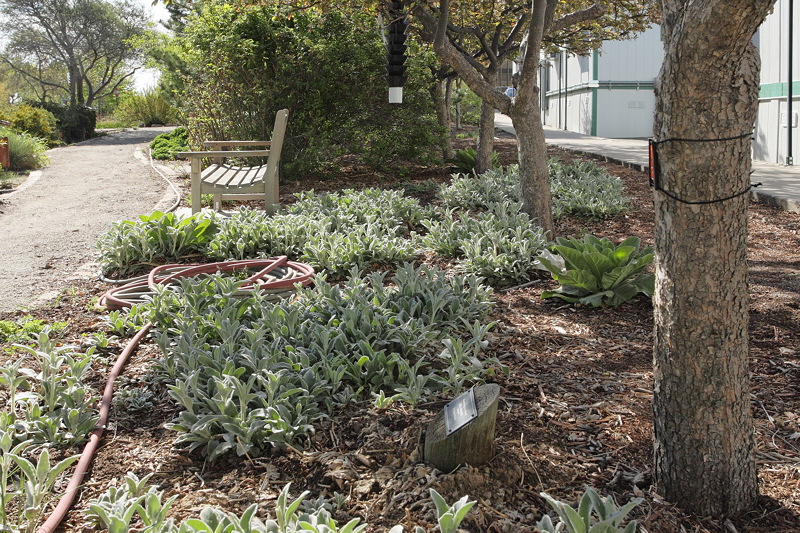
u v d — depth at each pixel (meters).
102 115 49.81
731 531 2.59
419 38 12.17
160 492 2.84
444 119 14.03
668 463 2.72
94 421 3.34
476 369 3.75
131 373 4.04
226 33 11.82
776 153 14.47
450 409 2.96
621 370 4.02
